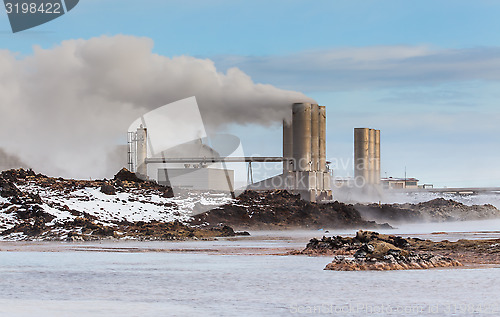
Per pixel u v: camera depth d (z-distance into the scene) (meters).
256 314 100.81
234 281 141.50
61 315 101.31
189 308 106.94
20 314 102.25
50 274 160.12
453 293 118.69
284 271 159.50
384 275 147.00
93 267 176.50
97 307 108.75
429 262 165.38
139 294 123.88
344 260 166.25
